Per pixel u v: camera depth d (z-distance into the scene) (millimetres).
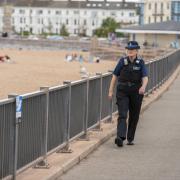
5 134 10922
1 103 10547
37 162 12781
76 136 15930
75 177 13070
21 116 11547
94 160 15039
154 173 13586
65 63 98938
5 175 11031
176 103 29844
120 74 16719
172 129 20734
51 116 13578
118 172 13664
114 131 18984
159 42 138125
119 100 16812
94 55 124062
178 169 14062
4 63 90688
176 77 50188
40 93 12609
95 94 18047
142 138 18625
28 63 94125
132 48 16453
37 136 12695
